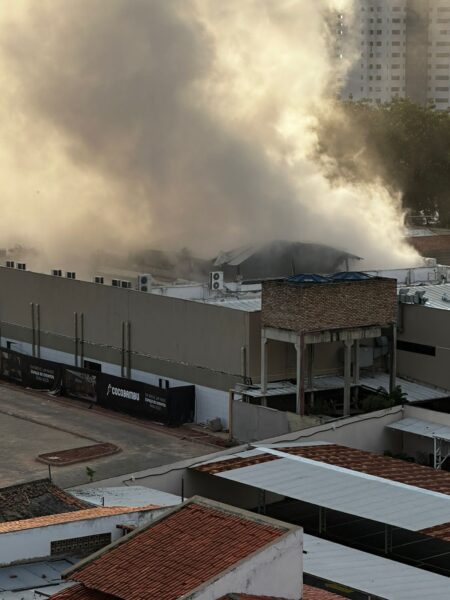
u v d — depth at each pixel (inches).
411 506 2103.8
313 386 2977.4
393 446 2751.0
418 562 2112.5
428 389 3006.9
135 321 3358.8
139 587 1255.5
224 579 1240.2
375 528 2309.3
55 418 3262.8
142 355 3344.0
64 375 3518.7
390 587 1770.4
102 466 2783.0
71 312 3577.8
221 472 2324.1
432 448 2706.7
